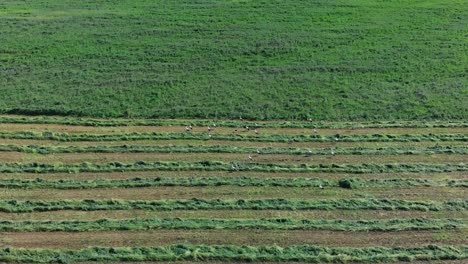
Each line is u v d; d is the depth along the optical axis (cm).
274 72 3434
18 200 2188
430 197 2245
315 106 3045
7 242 1947
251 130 2802
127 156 2527
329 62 3572
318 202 2181
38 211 2128
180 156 2528
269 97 3136
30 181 2305
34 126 2802
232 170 2411
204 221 2056
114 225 2028
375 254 1911
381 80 3347
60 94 3138
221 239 1978
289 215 2116
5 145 2577
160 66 3506
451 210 2162
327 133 2775
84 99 3084
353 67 3494
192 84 3278
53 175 2377
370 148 2616
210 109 2994
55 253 1894
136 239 1969
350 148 2616
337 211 2142
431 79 3359
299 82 3309
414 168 2453
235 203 2166
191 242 1961
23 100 3053
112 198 2203
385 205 2173
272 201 2184
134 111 2978
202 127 2830
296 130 2809
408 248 1942
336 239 1986
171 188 2270
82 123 2839
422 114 2969
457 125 2862
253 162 2483
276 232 2014
